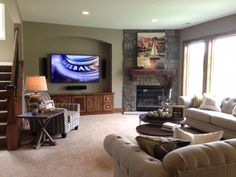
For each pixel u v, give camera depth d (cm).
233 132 401
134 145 194
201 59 654
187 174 135
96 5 456
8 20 654
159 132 353
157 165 145
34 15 548
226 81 568
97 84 750
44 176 293
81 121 609
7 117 402
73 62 704
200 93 650
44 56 678
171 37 734
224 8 475
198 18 571
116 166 209
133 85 739
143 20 600
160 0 419
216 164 141
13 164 331
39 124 449
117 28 714
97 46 742
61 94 657
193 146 149
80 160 347
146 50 721
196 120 500
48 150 390
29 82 435
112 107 724
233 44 544
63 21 618
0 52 658
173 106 421
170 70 725
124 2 434
